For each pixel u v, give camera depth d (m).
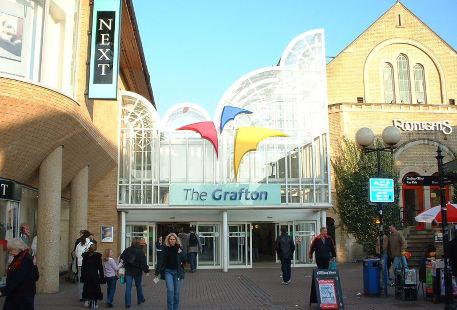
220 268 24.97
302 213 25.72
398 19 32.38
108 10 17.03
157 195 25.03
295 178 25.58
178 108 25.67
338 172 28.84
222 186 24.72
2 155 13.66
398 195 27.36
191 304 13.16
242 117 25.80
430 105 30.19
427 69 32.12
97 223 23.88
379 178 14.53
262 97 26.02
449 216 15.62
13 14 13.73
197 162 25.56
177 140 25.70
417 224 29.11
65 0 15.70
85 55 16.80
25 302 7.28
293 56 26.33
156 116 25.61
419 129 30.00
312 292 12.20
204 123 25.00
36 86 13.20
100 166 22.19
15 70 13.62
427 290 13.45
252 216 25.53
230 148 25.52
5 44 13.47
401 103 30.28
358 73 31.52
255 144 24.38
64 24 15.76
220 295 14.98
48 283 15.25
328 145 25.75
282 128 25.89
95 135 18.28
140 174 25.22
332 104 29.81
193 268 23.09
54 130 14.50
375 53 31.88
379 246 14.63
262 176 25.55
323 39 26.48
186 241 22.98
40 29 14.41
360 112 29.75
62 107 14.15
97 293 12.30
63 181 19.05
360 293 14.75
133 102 25.58
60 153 15.71
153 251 25.08
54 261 15.40
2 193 14.35
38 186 16.19
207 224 25.44
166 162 25.50
